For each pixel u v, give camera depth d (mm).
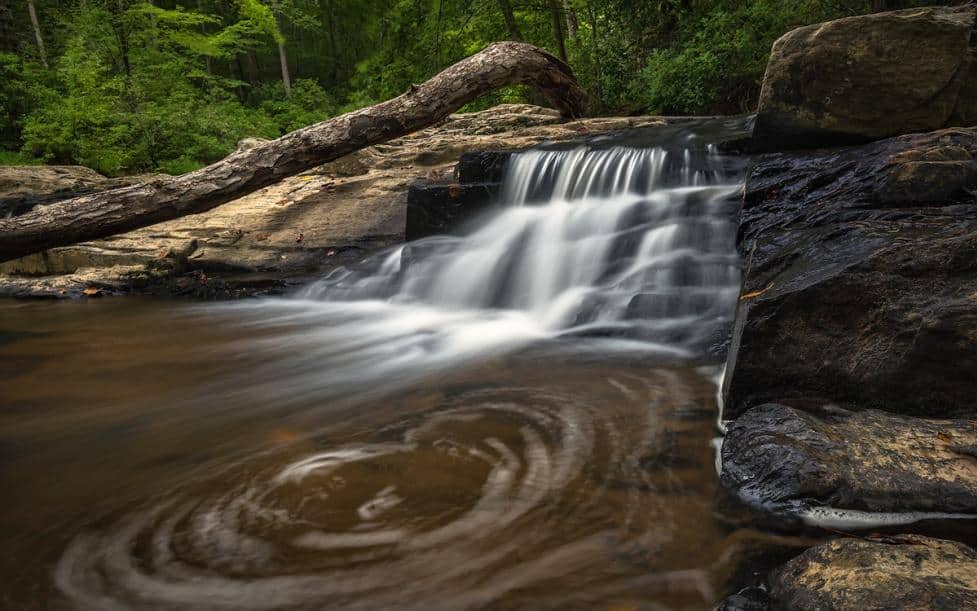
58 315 6066
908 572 1462
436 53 15602
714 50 11375
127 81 16844
